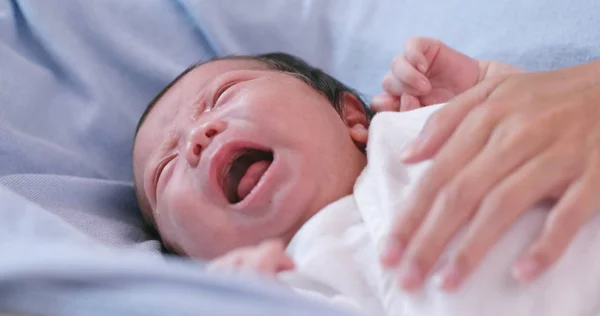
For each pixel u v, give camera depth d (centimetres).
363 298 69
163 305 51
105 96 115
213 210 83
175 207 85
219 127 85
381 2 130
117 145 114
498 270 63
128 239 96
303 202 81
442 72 105
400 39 125
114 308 52
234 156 85
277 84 92
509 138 67
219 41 125
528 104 72
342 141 89
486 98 76
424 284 63
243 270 61
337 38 130
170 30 125
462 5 122
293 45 128
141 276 52
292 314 50
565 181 65
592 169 64
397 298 66
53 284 54
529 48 112
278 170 82
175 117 96
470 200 63
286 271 70
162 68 120
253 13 128
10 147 101
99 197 103
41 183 96
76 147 110
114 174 113
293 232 82
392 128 84
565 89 75
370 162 81
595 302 63
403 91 102
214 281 51
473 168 65
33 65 111
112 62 119
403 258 63
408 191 74
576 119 69
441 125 74
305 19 129
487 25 118
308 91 93
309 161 83
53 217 73
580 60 108
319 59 129
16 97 107
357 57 127
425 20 125
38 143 104
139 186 100
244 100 88
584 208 62
